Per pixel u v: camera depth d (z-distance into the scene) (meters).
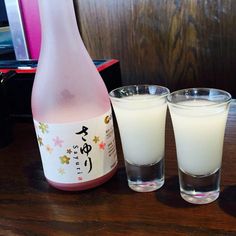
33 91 0.25
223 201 0.22
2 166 0.31
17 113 0.41
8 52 0.66
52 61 0.24
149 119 0.23
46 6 0.23
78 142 0.23
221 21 0.57
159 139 0.24
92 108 0.24
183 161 0.22
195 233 0.20
